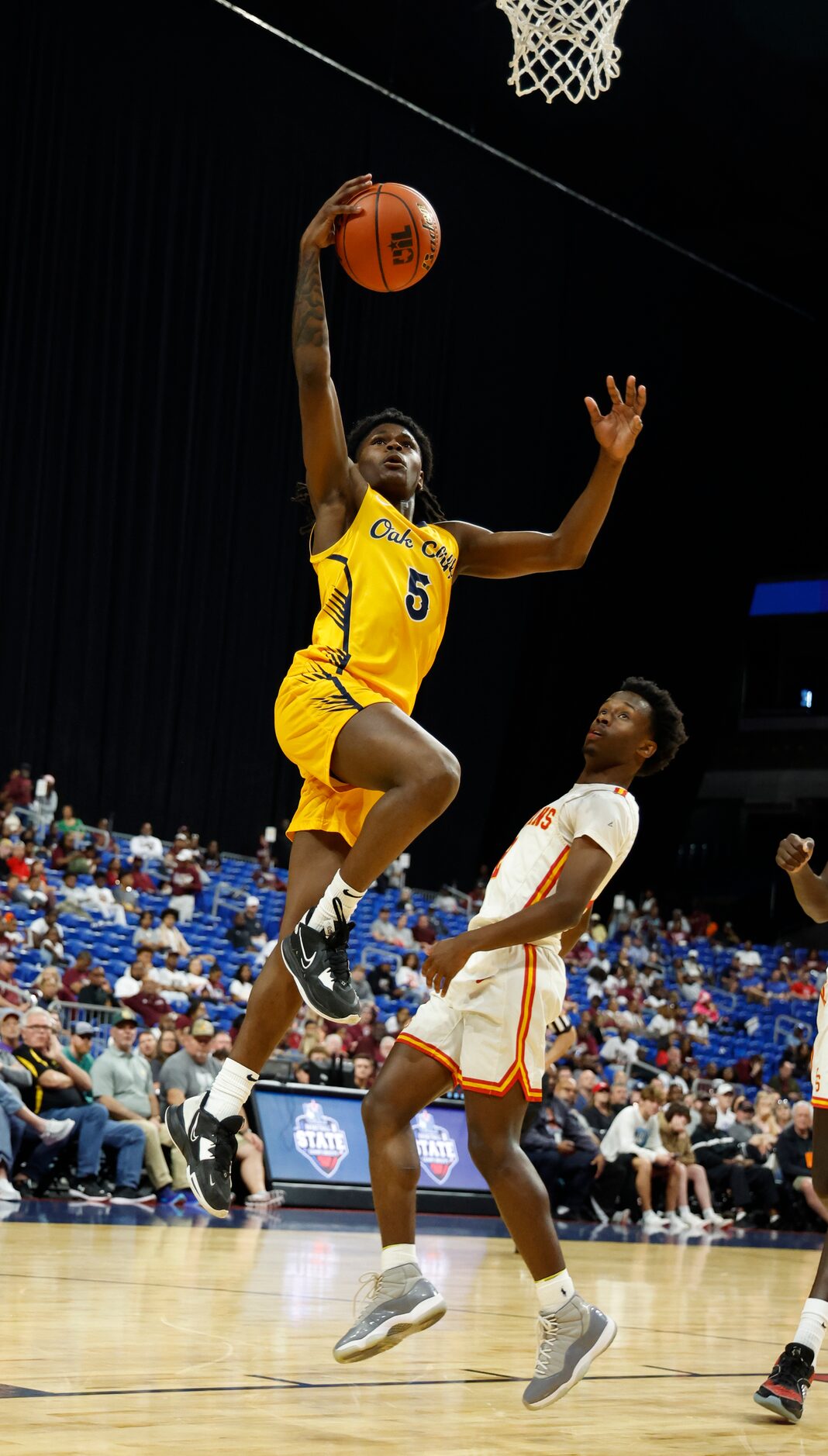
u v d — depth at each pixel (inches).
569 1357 100.7
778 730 937.5
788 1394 106.6
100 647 659.4
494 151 737.6
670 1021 613.9
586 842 106.7
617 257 832.9
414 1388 109.4
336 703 102.0
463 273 770.8
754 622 941.2
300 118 723.4
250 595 717.9
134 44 666.2
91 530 658.8
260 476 721.6
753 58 669.9
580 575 828.6
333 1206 340.2
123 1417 88.6
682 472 854.5
